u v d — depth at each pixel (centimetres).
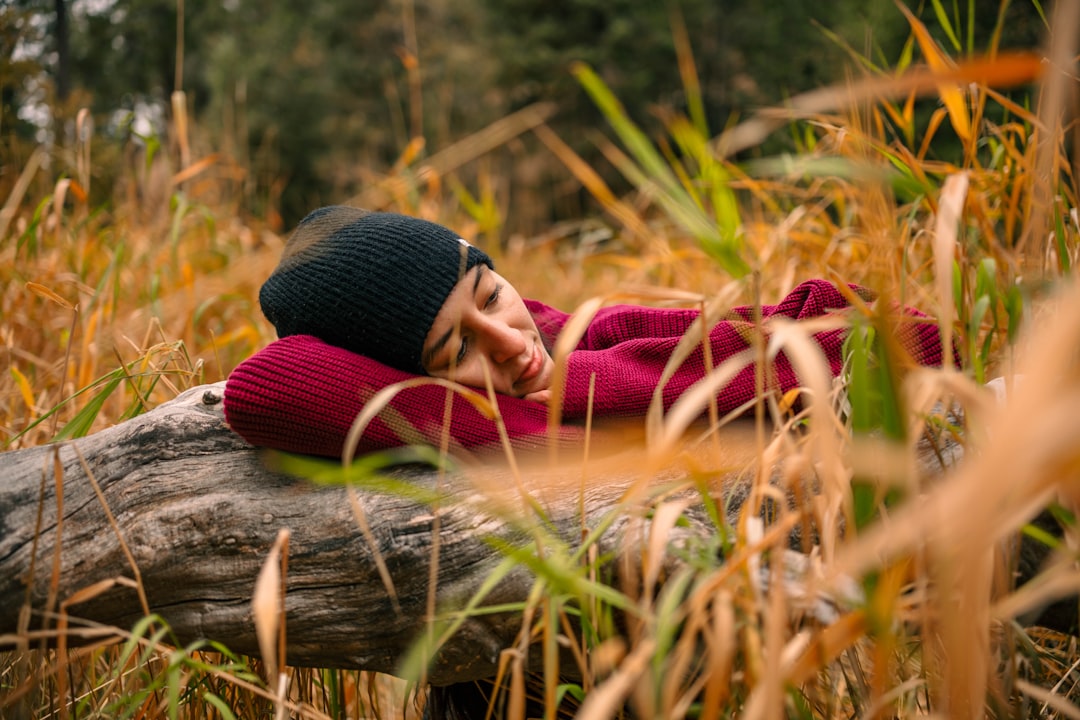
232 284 267
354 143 1677
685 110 1249
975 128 163
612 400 148
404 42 1859
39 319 246
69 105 320
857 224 231
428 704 165
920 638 122
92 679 151
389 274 142
